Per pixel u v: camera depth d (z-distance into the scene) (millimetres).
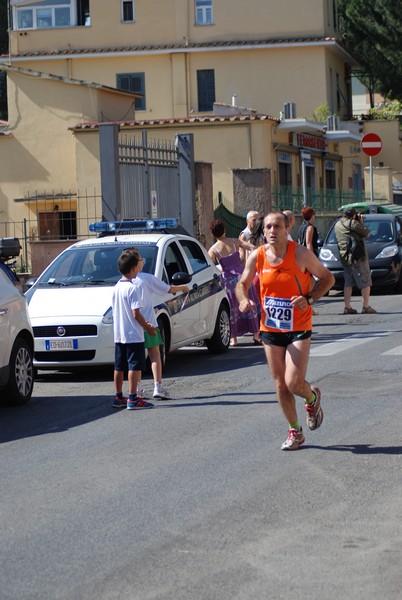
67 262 15430
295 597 5625
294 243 8945
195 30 51469
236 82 51500
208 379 13852
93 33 51906
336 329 18734
